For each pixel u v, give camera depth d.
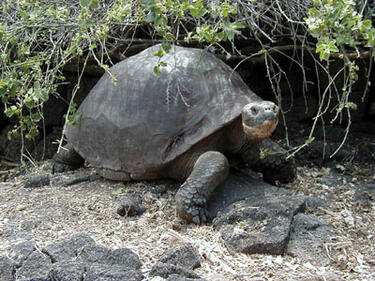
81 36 2.11
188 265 1.77
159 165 2.34
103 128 2.49
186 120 2.31
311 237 1.96
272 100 3.31
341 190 2.52
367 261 1.83
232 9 1.83
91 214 2.25
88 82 3.40
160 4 1.74
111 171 2.51
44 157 3.52
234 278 1.71
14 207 2.36
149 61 2.49
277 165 2.49
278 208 2.06
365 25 1.72
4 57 2.28
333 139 3.19
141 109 2.38
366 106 3.24
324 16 1.74
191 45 3.03
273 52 3.04
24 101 2.11
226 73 2.45
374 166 2.93
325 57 1.66
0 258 1.80
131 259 1.77
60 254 1.83
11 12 2.76
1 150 3.75
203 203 2.12
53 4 2.59
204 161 2.21
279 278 1.70
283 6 2.68
